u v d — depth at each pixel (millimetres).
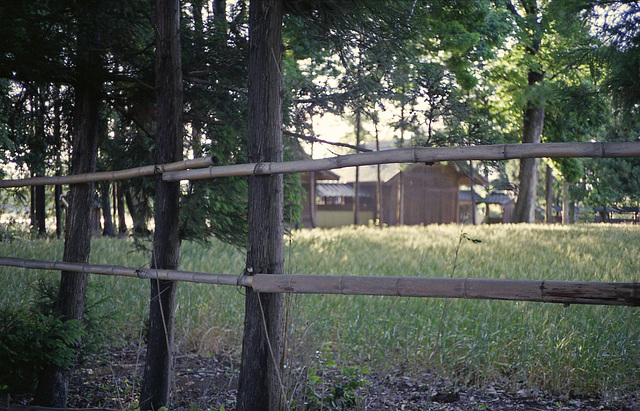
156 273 4871
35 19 5559
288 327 4844
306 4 4930
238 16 6320
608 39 4922
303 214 40500
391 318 8195
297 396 4934
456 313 8211
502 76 21906
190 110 6625
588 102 6242
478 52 13578
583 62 5434
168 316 5352
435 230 23656
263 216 4336
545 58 21438
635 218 18547
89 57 5996
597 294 3129
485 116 6812
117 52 6328
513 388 6395
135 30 6504
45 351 5680
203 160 4695
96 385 6988
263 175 4336
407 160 3592
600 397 6125
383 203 42875
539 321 7496
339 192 42188
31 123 7188
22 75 5824
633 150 2977
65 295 6293
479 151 3373
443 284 3508
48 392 5969
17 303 8562
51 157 7574
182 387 6871
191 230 6445
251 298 4371
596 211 33844
